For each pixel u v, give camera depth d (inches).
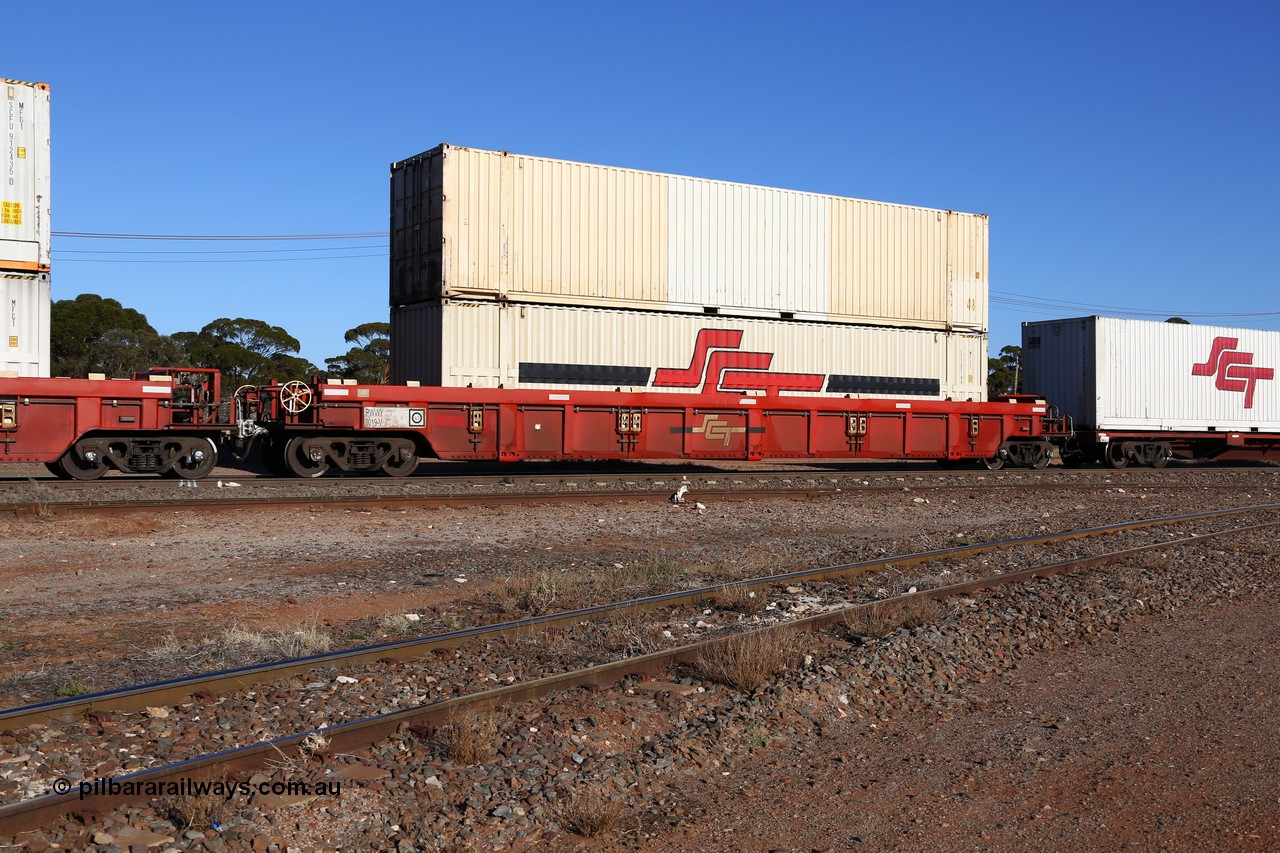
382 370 2583.7
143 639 303.1
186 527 528.4
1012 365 3038.9
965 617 347.6
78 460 706.8
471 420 808.9
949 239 1061.8
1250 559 503.2
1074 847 178.4
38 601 354.6
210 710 226.8
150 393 713.0
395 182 898.7
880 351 1014.4
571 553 494.0
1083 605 377.1
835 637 323.0
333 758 198.8
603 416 858.1
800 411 942.4
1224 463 1473.9
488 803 187.9
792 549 519.2
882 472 998.4
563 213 861.8
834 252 988.6
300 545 490.0
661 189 906.1
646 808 193.9
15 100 677.3
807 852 175.8
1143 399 1233.4
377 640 305.4
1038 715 257.1
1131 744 232.7
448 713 226.1
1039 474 1032.2
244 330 2568.9
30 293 683.4
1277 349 1364.4
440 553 479.8
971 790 204.7
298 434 779.4
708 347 923.4
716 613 353.7
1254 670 298.5
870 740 238.5
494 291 830.5
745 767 218.7
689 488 781.3
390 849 169.0
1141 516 708.7
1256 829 185.8
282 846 167.5
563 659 284.5
